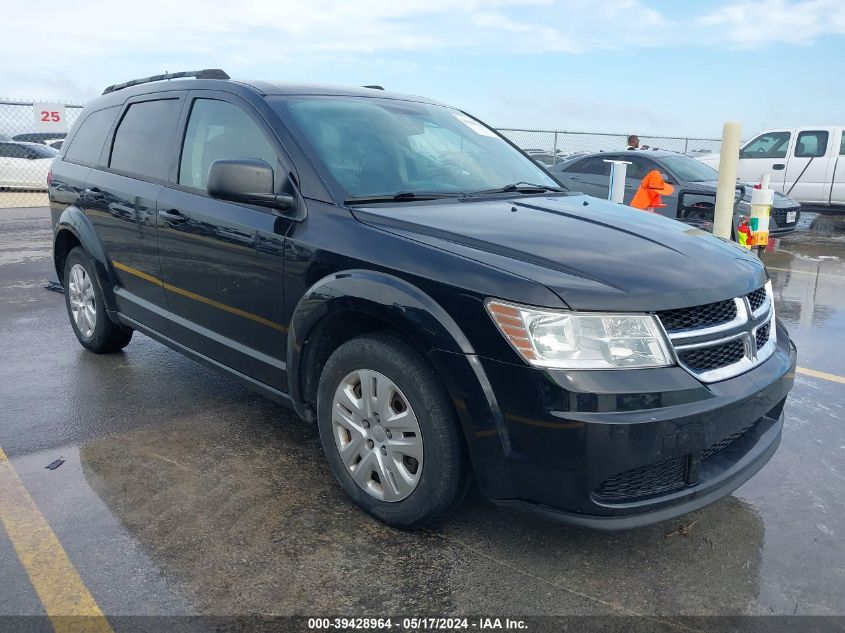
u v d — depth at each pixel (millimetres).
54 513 2932
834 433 3916
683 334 2459
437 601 2447
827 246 11586
